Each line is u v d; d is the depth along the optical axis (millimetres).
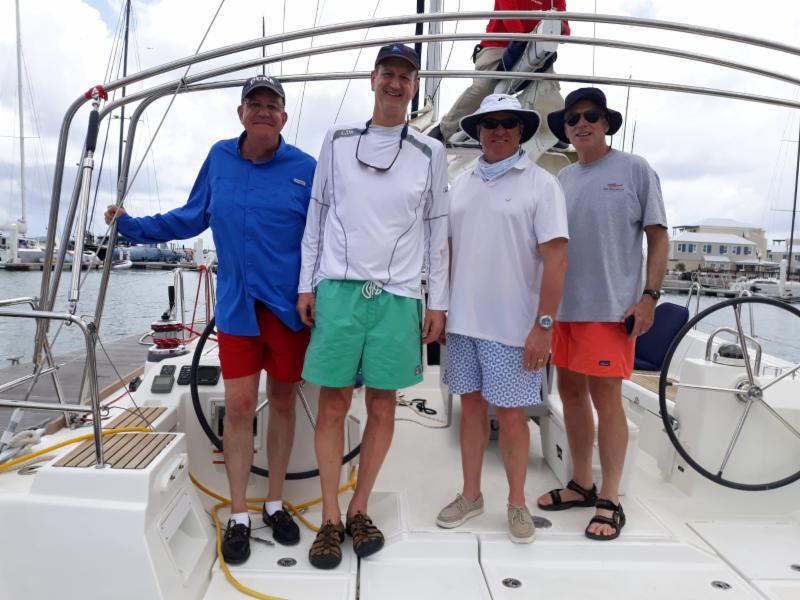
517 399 1824
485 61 2787
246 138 1879
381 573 1755
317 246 1844
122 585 1439
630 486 2361
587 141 1936
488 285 1833
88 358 1499
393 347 1764
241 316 1810
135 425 1925
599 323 1913
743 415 2162
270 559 1791
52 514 1466
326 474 1836
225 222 1818
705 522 2115
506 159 1833
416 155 1780
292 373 1900
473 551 1849
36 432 1824
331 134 1815
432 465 2510
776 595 1702
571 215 1973
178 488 1735
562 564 1823
